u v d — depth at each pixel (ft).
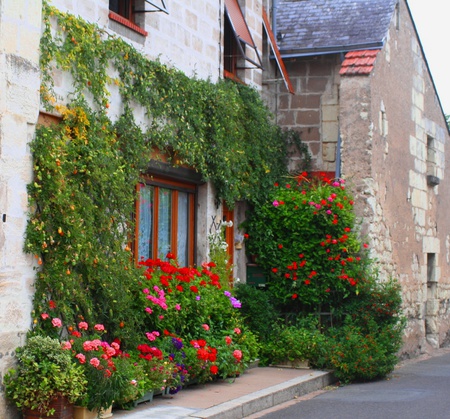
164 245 37.06
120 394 26.25
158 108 33.91
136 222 34.42
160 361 29.27
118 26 32.35
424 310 54.49
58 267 26.48
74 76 28.55
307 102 48.60
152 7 34.88
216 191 39.86
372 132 44.45
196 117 36.91
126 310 29.63
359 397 34.17
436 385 38.09
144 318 31.17
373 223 44.06
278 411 30.48
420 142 55.01
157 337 31.14
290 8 52.26
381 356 39.37
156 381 28.55
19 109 25.04
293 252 42.83
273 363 39.91
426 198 56.03
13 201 24.79
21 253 25.18
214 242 39.50
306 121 48.49
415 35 54.29
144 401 28.53
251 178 42.29
